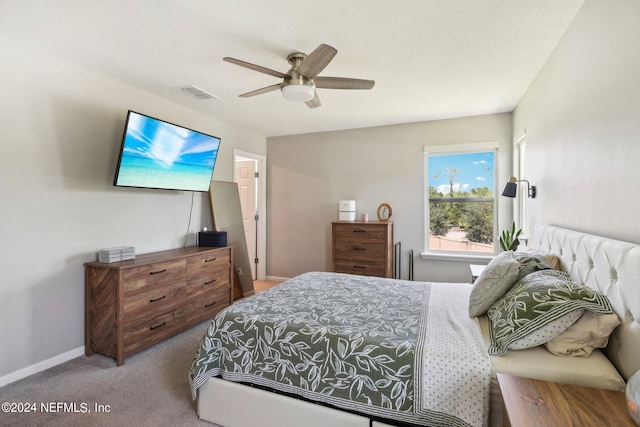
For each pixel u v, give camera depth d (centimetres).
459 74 278
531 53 240
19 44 229
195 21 201
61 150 256
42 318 244
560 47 220
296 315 193
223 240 376
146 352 274
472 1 181
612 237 150
